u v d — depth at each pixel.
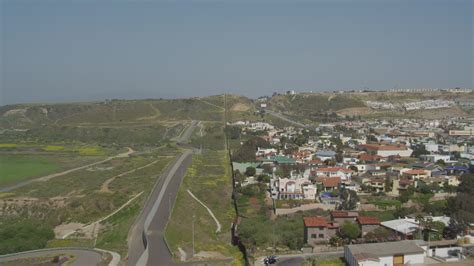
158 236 115.62
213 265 95.56
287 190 152.50
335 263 93.31
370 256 88.44
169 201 150.12
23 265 101.19
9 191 171.38
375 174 178.50
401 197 145.50
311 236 109.44
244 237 111.81
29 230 125.50
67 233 132.38
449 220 116.94
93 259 103.38
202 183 181.88
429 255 94.94
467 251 95.75
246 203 147.75
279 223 123.06
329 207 139.38
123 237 117.25
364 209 137.88
